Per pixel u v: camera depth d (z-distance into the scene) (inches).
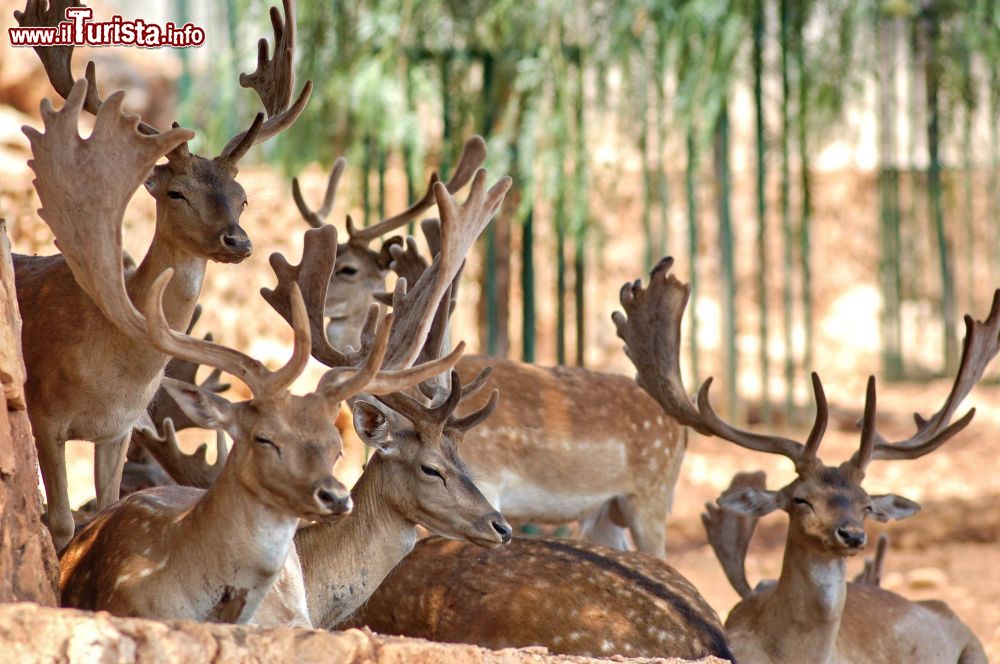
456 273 290.4
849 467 381.7
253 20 758.5
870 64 797.9
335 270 487.2
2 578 234.7
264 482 233.6
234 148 305.4
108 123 245.9
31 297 312.8
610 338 1088.8
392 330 302.8
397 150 813.9
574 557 343.3
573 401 486.9
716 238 1181.1
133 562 252.2
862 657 410.0
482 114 755.4
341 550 310.2
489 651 246.7
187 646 202.2
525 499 481.4
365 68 743.7
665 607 330.3
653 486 500.4
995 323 413.4
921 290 1193.4
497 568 343.0
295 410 236.1
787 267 858.1
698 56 742.5
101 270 245.0
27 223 676.1
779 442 389.7
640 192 1127.0
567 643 326.6
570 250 1023.6
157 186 298.4
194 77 1007.6
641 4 733.9
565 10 741.3
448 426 315.0
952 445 951.0
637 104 763.4
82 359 303.6
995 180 944.9
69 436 311.6
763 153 859.4
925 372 1133.7
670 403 413.1
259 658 210.1
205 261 305.3
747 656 384.8
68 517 308.3
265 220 812.6
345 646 220.1
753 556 689.0
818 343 1171.3
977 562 678.5
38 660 190.7
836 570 378.9
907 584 623.2
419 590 345.7
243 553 241.8
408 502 307.7
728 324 914.7
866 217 1213.1
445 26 768.9
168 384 233.3
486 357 492.7
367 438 306.7
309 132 757.9
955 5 816.3
